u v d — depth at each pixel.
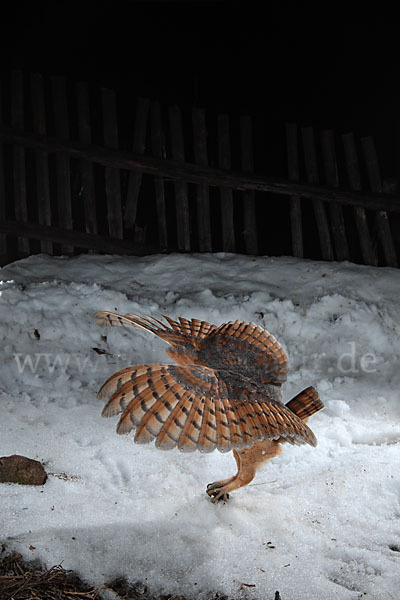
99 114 11.67
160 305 7.48
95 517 4.37
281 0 11.87
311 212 11.23
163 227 9.03
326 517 4.51
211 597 3.78
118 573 3.94
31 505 4.45
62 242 8.79
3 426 5.64
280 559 4.03
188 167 8.88
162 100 11.90
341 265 8.41
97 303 7.18
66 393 6.35
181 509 4.51
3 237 8.80
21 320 6.92
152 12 11.78
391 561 4.07
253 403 3.57
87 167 8.83
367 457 5.26
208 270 8.23
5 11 11.58
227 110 12.01
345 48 11.95
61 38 11.76
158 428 3.31
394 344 7.20
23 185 8.80
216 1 11.80
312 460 5.26
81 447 5.36
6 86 11.57
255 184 8.96
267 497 4.71
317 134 11.98
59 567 3.91
